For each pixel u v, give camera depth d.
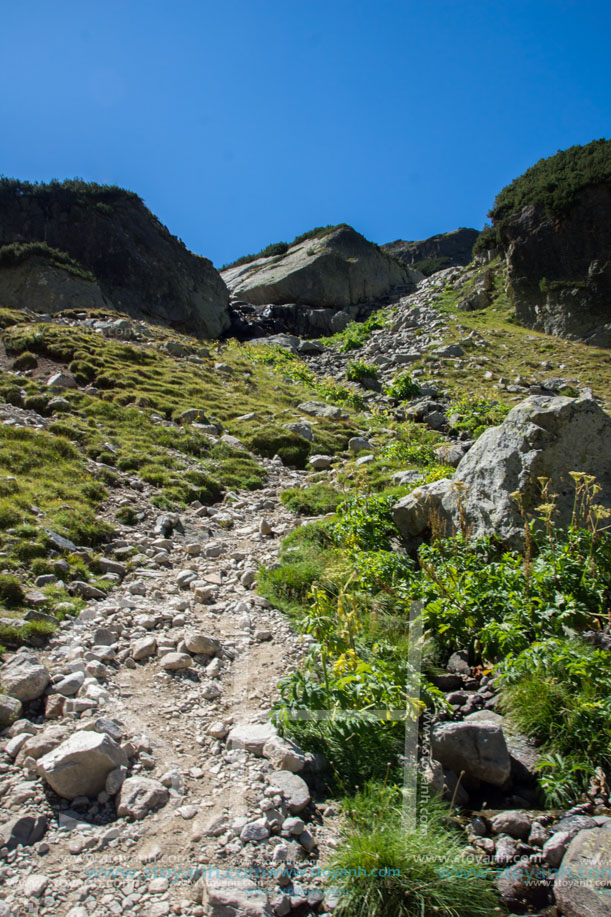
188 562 8.73
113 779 4.12
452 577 6.66
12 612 6.06
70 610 6.42
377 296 49.81
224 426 16.16
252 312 43.31
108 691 5.21
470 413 18.81
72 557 7.73
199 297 37.56
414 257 80.12
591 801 4.20
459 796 4.35
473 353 28.50
